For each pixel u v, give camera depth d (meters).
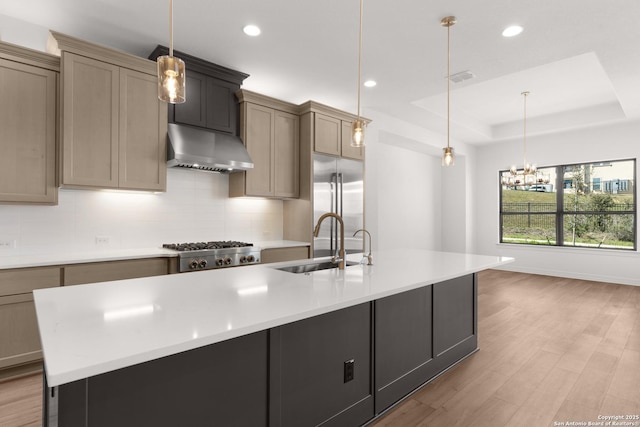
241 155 3.64
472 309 3.02
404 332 2.26
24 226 2.89
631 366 2.73
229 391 1.38
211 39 3.14
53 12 2.72
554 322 3.85
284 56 3.47
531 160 6.86
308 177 4.22
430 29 2.96
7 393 2.28
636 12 2.68
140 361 0.92
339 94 4.54
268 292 1.59
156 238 3.59
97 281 2.77
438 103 5.40
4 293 2.40
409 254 3.07
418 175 7.32
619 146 5.86
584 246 6.35
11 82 2.60
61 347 0.95
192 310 1.30
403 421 2.00
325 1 2.58
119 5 2.63
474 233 7.63
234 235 4.19
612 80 3.96
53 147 2.78
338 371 1.81
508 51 3.35
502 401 2.22
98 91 2.91
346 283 1.81
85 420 1.02
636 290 5.39
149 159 3.19
